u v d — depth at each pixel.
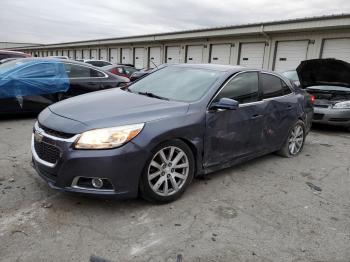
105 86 7.91
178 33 23.30
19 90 6.69
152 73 4.69
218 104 3.62
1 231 2.71
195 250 2.61
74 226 2.85
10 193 3.39
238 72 4.21
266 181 4.19
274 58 18.27
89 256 2.46
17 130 6.12
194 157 3.58
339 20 14.16
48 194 3.41
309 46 16.50
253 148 4.39
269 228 3.02
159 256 2.51
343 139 7.10
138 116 3.13
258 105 4.32
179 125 3.29
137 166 3.02
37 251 2.48
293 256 2.62
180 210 3.25
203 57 22.73
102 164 2.85
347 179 4.47
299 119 5.32
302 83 8.19
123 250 2.55
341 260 2.61
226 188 3.87
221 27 19.84
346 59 15.15
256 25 17.70
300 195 3.82
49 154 3.05
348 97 7.72
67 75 7.38
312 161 5.21
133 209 3.21
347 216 3.36
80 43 38.31
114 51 33.41
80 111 3.25
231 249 2.65
